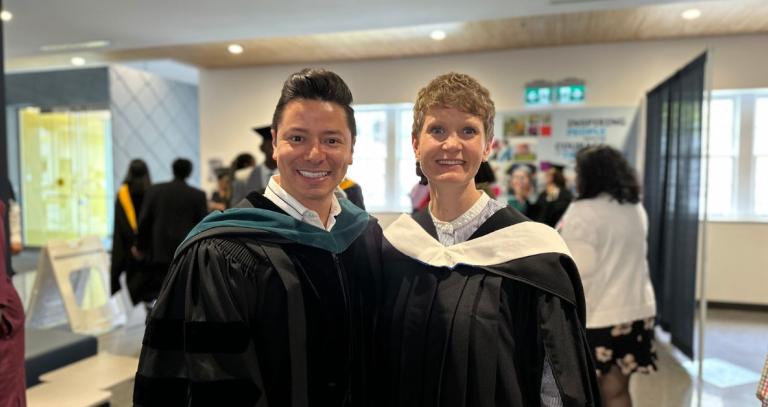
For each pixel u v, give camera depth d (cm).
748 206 518
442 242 117
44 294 420
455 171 108
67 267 418
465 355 103
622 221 220
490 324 104
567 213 233
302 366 101
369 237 126
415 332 109
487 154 114
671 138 410
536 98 541
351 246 119
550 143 535
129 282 398
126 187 412
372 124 617
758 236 499
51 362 268
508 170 545
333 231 115
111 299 450
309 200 110
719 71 497
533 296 108
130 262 402
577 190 231
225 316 97
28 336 289
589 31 477
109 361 269
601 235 218
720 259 509
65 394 228
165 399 99
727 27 462
